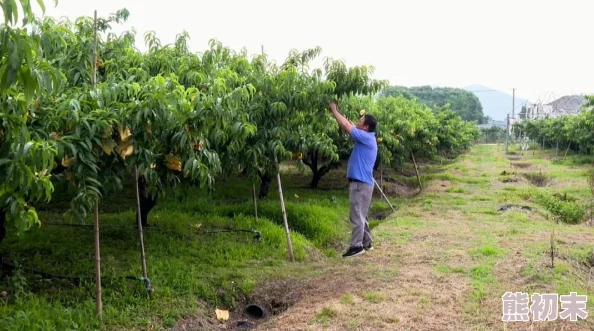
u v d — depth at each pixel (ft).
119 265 19.83
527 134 119.75
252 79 22.54
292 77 22.17
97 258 15.52
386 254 23.88
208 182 17.94
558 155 94.63
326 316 16.21
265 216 30.37
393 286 18.92
